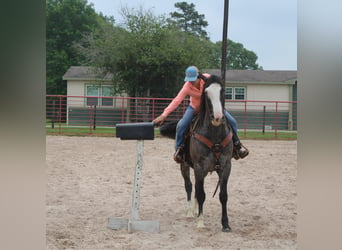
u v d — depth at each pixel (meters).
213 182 8.27
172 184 7.93
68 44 42.38
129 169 9.60
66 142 14.95
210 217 5.60
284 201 6.60
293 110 26.50
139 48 23.78
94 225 5.14
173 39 24.70
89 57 26.19
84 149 13.02
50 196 6.76
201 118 4.74
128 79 24.28
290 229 5.00
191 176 8.81
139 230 4.90
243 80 26.97
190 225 5.19
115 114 26.06
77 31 42.25
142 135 4.98
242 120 26.83
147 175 8.83
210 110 4.34
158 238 4.61
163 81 24.36
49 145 13.83
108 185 7.79
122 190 7.38
